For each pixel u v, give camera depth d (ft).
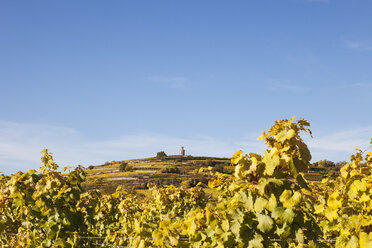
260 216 9.32
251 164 9.57
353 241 9.46
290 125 9.36
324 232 11.54
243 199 9.65
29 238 18.44
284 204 8.92
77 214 18.24
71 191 17.60
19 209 20.24
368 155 12.88
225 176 17.10
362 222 9.53
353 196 10.58
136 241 15.03
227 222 10.18
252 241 9.43
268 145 9.82
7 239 20.93
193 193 20.79
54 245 16.99
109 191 89.66
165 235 12.47
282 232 9.09
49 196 17.51
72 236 17.24
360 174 10.91
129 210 22.18
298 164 9.34
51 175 17.38
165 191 21.90
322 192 14.21
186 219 12.18
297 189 9.41
